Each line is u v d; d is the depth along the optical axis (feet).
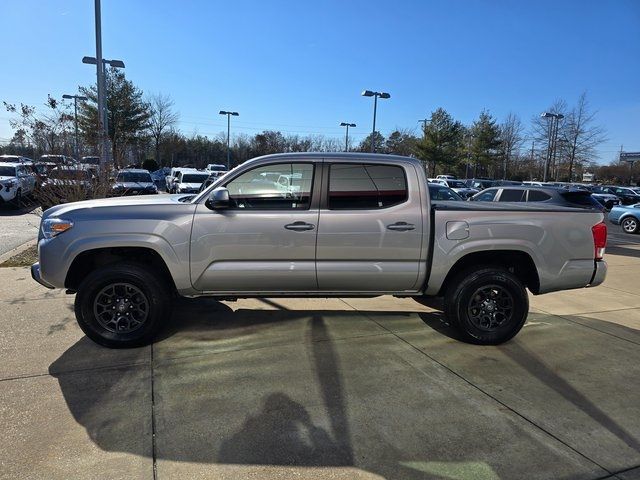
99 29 47.11
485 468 9.30
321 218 14.64
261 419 10.86
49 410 11.10
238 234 14.47
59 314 18.06
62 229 14.24
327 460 9.43
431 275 15.20
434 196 45.11
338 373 13.35
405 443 10.06
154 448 9.72
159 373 13.15
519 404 11.84
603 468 9.40
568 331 17.60
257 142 238.68
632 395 12.48
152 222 14.28
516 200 39.88
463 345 15.72
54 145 33.94
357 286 15.25
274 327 17.03
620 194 119.75
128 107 146.41
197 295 15.07
